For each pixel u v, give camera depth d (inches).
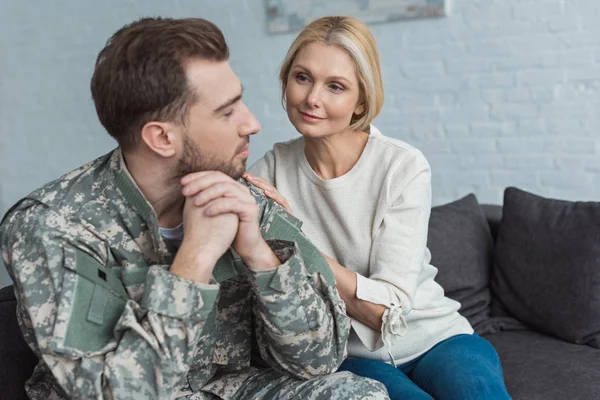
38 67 182.1
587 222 83.4
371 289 61.0
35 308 45.4
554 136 134.1
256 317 54.9
